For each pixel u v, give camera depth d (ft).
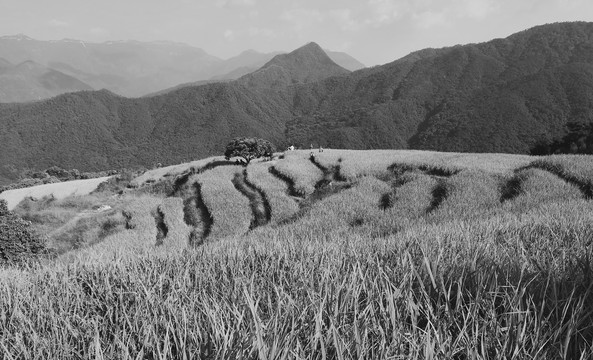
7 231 64.18
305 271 13.84
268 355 7.00
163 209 120.67
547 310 9.16
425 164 105.70
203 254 20.97
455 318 8.30
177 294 12.22
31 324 11.41
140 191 173.27
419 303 8.81
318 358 7.44
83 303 14.10
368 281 11.15
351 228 69.92
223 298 10.89
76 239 115.85
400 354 7.14
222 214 109.19
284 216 100.89
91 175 467.52
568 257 14.62
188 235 104.88
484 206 70.33
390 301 8.54
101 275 17.56
